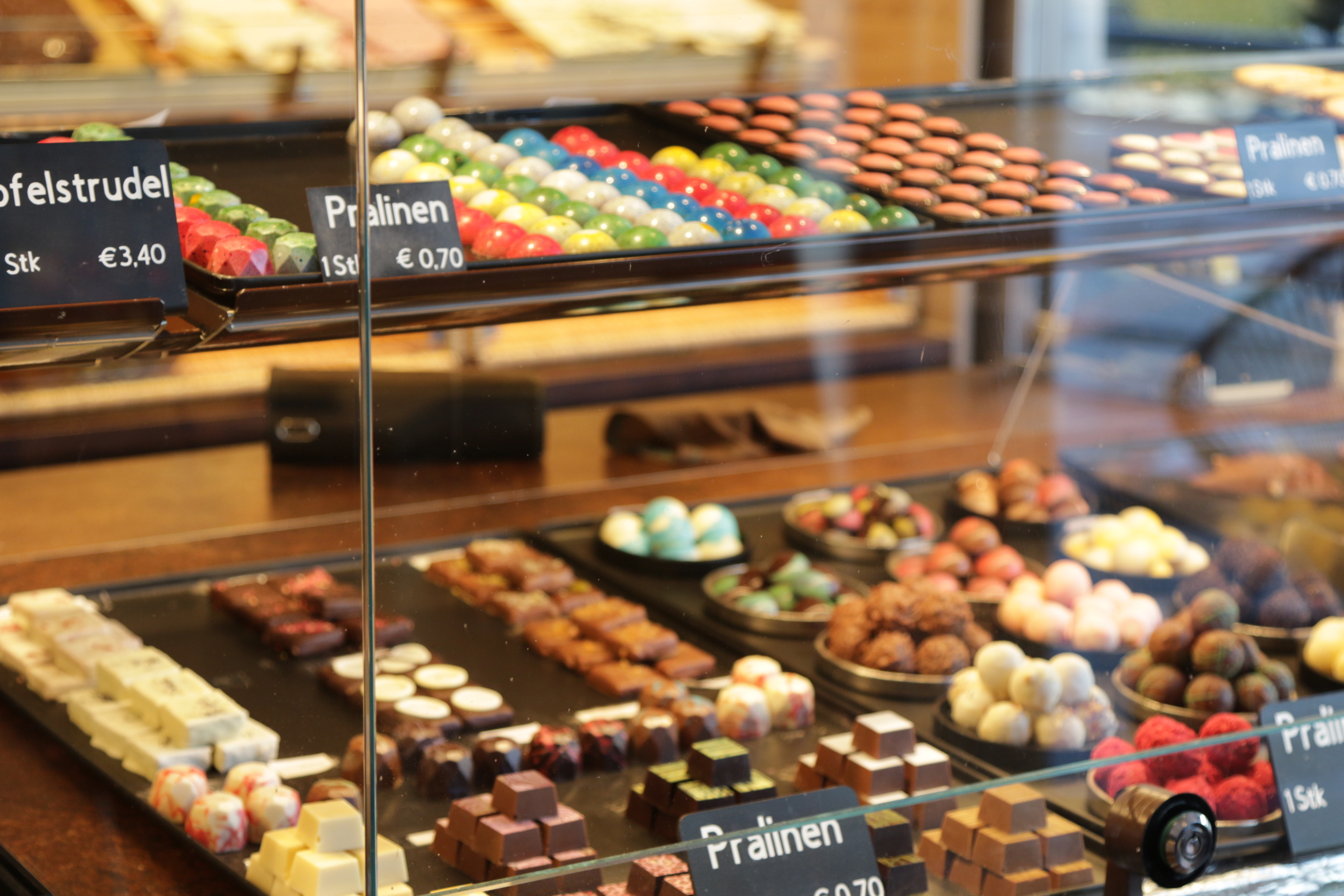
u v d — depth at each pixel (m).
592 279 1.51
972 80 1.66
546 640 1.64
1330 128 1.65
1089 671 1.59
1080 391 1.87
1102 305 1.85
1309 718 1.57
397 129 1.61
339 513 1.79
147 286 1.41
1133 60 1.64
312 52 1.62
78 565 1.74
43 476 1.87
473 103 1.65
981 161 1.63
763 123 1.67
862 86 1.68
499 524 1.77
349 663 1.60
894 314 1.99
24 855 1.49
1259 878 1.52
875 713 1.59
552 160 1.61
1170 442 1.80
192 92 1.63
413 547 1.69
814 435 1.94
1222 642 1.60
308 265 1.44
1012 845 1.48
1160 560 1.73
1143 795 1.49
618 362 1.91
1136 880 1.49
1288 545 1.71
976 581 1.76
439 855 1.43
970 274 1.61
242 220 1.46
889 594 1.68
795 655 1.68
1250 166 1.63
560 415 1.87
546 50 1.70
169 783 1.51
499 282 1.49
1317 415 1.73
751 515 1.87
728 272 1.54
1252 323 1.76
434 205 1.48
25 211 1.39
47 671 1.64
